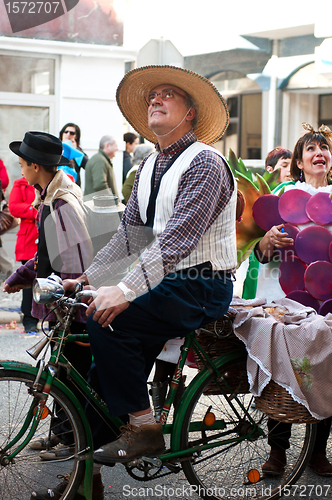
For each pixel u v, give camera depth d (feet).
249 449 9.80
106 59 29.68
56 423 8.59
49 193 9.31
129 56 29.76
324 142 11.07
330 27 36.76
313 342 8.46
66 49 28.48
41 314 10.01
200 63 45.11
